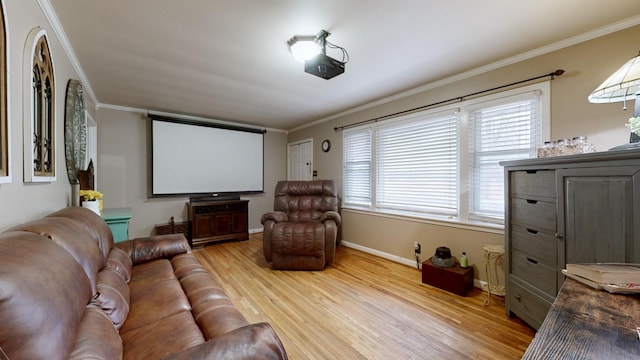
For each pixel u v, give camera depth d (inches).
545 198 64.2
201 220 162.6
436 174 116.3
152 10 64.6
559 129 81.2
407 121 127.3
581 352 24.0
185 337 40.7
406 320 77.2
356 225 155.7
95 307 38.7
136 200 156.8
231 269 121.3
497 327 73.2
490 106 97.3
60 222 45.2
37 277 25.7
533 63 86.7
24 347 21.8
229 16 67.2
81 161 93.0
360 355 62.3
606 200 51.1
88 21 68.9
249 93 129.0
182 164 170.6
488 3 62.7
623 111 71.0
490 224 97.9
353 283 104.7
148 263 76.7
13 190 45.7
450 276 96.0
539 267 66.3
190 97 135.1
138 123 157.2
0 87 39.6
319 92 128.0
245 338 30.5
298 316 79.7
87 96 114.3
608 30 72.4
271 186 216.1
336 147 172.2
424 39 79.1
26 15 51.0
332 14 66.6
